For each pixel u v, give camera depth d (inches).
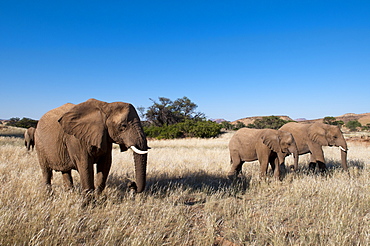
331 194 252.8
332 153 660.1
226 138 1465.3
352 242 163.2
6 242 143.4
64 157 237.5
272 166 372.5
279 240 161.5
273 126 2470.5
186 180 328.5
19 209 191.3
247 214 210.8
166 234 175.9
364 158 572.7
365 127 2652.6
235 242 166.7
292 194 270.8
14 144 879.1
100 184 240.4
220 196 260.4
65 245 149.4
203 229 184.9
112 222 182.4
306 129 420.8
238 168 389.4
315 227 184.4
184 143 1082.7
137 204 228.1
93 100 226.8
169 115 2375.7
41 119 258.5
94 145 214.8
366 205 234.5
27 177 288.7
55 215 181.9
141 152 218.8
